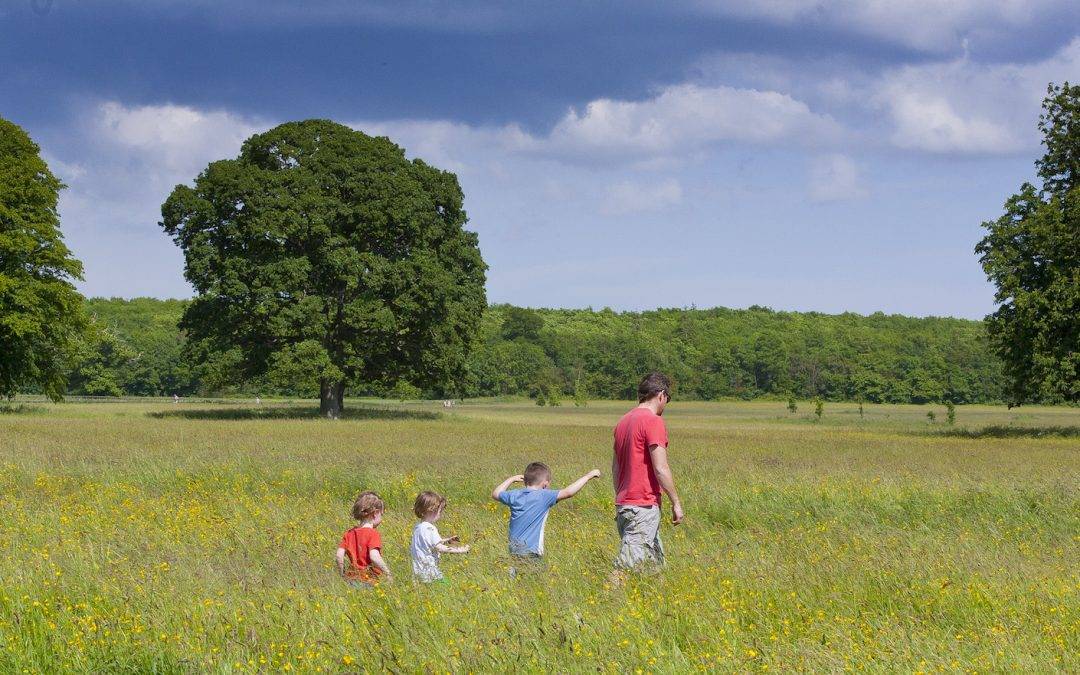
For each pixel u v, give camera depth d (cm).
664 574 690
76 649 496
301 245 5234
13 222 4669
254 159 5362
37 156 4903
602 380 14612
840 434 4328
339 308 5288
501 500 757
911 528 1221
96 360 11575
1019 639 526
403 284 5191
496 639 482
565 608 562
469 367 5841
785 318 19412
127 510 1155
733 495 1391
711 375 15375
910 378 15062
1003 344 4281
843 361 15738
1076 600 638
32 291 4609
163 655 491
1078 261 4188
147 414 5416
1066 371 4028
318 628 527
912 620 590
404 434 3425
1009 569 761
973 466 2097
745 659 480
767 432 4616
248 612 562
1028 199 4388
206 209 5028
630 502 725
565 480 1622
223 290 4966
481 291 5634
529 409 10056
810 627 557
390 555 820
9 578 668
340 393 5588
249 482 1611
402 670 461
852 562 779
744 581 682
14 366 4906
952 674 464
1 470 1712
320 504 1255
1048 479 1586
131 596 606
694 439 3553
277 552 822
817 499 1391
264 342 5322
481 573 665
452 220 5600
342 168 5216
